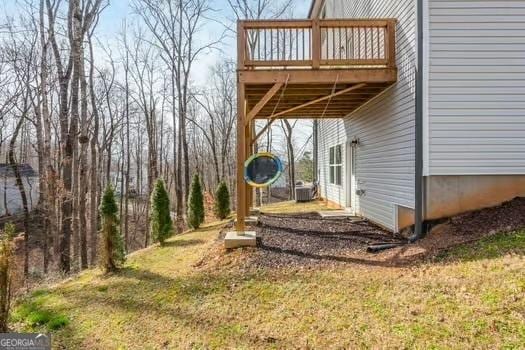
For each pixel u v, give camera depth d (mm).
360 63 7051
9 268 4582
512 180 6145
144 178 30359
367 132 9422
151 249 8695
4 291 4496
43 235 14148
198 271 5988
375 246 6242
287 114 11109
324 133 15258
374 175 8883
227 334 3957
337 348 3418
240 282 5270
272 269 5621
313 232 8031
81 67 12172
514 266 4105
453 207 6168
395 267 5125
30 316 5035
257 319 4191
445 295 3910
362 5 9969
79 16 11359
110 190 7129
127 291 5664
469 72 6090
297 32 7012
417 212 6254
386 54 7117
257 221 9219
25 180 20469
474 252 4824
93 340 4211
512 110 6102
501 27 6051
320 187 16312
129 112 23359
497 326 3184
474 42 6062
